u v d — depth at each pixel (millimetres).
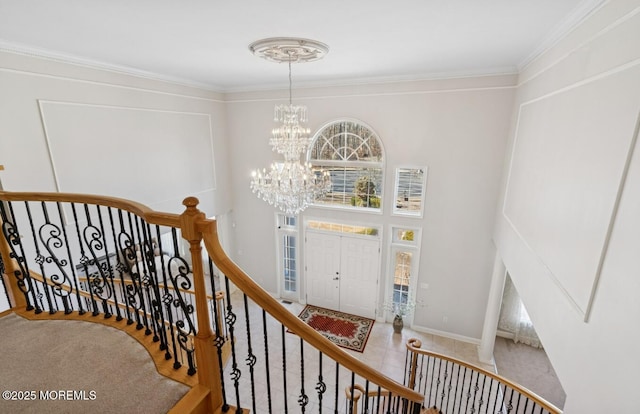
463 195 4930
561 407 4340
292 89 5562
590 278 1871
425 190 5125
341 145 5617
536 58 3365
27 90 3229
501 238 4328
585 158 2080
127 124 4270
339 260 6113
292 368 4699
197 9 2340
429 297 5562
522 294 3221
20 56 3146
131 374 1581
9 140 3137
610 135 1795
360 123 5277
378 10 2383
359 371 1539
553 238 2500
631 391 1418
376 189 5586
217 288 6770
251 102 5930
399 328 5590
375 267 5848
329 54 3605
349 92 5203
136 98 4359
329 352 1443
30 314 2072
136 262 1787
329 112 5438
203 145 5664
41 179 3422
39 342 1803
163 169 4895
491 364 5008
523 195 3441
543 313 2609
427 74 4633
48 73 3381
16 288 2121
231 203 6613
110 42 3115
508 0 2195
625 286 1536
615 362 1564
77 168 3742
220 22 2607
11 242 2035
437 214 5152
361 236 5816
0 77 3025
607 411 1606
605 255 1747
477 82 4457
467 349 5305
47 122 3412
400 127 5035
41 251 3492
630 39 1670
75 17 2467
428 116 4840
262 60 3871
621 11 1768
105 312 2027
